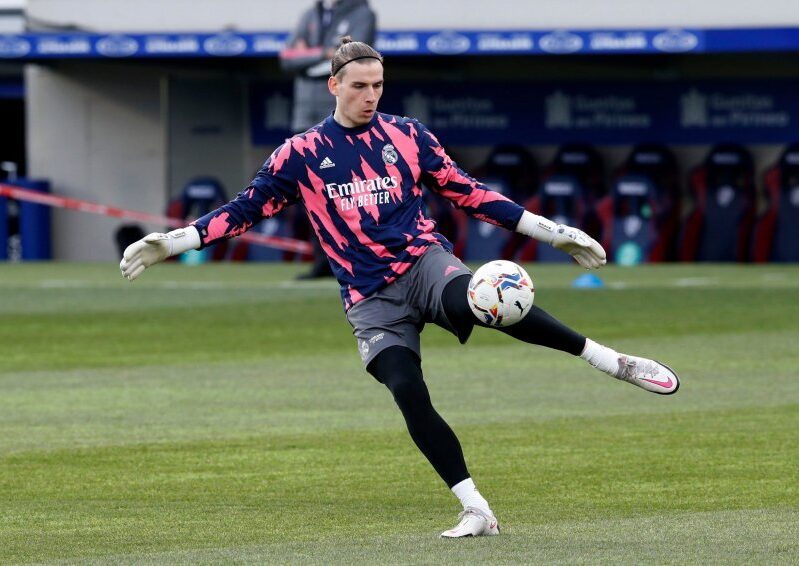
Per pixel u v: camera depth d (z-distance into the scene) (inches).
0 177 4938.5
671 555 722.8
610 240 3467.0
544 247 3533.5
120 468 1022.4
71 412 1291.8
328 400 1353.3
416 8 3508.9
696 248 3464.6
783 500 881.5
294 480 971.3
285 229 3631.9
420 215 818.8
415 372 794.2
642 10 3408.0
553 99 3612.2
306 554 740.7
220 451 1087.0
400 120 823.1
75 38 3481.8
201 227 813.2
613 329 1914.4
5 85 4170.8
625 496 900.6
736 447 1073.5
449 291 780.6
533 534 784.9
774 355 1641.2
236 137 3725.4
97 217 3823.8
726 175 3444.9
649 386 802.2
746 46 3206.2
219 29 3617.1
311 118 2652.6
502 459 1037.2
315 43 2630.4
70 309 2265.0
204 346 1806.1
